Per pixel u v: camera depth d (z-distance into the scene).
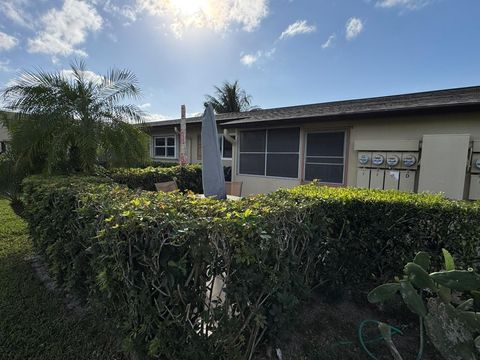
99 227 1.78
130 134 5.66
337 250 2.64
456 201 2.73
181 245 1.42
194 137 12.89
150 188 7.14
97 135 5.16
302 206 2.16
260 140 8.57
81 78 5.45
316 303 2.69
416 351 2.08
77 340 2.16
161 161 13.95
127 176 6.55
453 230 2.42
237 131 9.07
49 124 4.83
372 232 2.67
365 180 6.43
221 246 1.49
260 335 1.81
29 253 3.97
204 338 1.57
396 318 2.48
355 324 2.40
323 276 2.63
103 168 5.56
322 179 7.36
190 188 8.11
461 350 1.65
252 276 1.54
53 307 2.63
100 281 1.71
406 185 5.88
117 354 2.01
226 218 1.57
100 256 1.71
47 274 3.33
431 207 2.49
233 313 1.60
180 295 1.47
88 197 2.22
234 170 9.24
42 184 3.31
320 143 7.35
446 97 6.50
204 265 1.50
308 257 2.27
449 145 5.29
